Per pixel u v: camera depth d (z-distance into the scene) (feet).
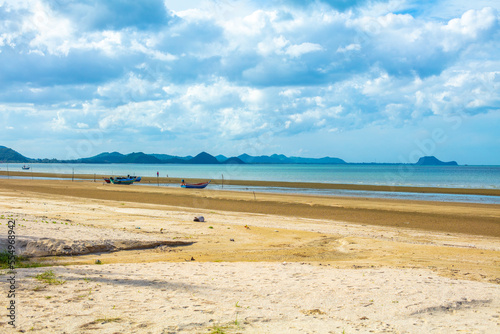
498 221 85.46
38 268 31.76
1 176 293.43
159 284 27.32
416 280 31.17
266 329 18.79
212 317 20.26
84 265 35.32
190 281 28.66
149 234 57.41
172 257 44.04
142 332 17.63
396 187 192.24
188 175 358.84
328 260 44.88
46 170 467.93
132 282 27.61
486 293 27.48
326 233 66.95
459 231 75.31
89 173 378.94
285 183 225.15
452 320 21.29
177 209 95.66
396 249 53.11
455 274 36.42
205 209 101.55
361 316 21.44
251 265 37.60
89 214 76.07
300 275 32.30
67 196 123.34
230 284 28.04
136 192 146.20
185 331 18.03
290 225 75.46
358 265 40.11
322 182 239.71
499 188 190.08
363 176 334.85
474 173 425.69
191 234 60.23
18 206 81.82
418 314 22.16
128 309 21.07
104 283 26.89
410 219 88.33
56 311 20.12
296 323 19.89
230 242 55.62
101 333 17.30
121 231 57.52
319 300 24.39
